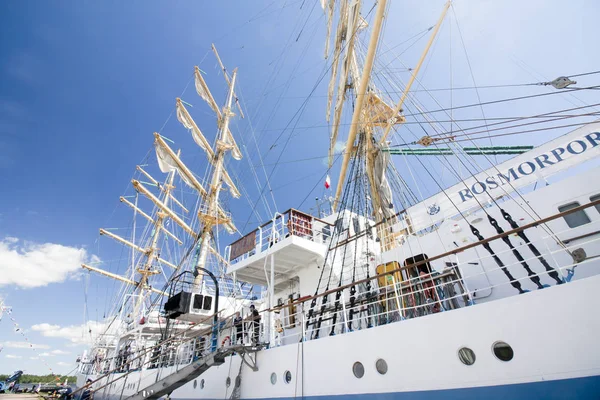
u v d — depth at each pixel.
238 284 17.80
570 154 9.04
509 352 5.05
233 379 9.55
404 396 5.82
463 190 10.66
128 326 21.73
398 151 15.71
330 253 12.73
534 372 4.72
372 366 6.43
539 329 4.84
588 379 4.32
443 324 5.76
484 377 5.12
